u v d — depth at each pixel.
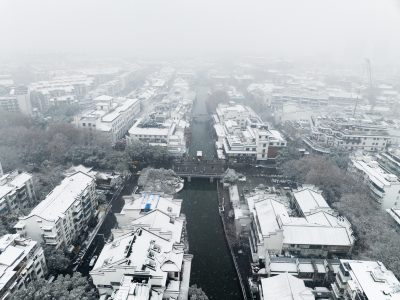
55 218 115.06
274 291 93.75
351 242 116.38
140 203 118.62
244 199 159.12
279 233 113.00
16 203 141.12
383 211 148.75
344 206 138.25
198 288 102.50
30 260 98.75
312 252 117.06
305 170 172.25
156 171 173.50
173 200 124.75
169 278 92.44
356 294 89.56
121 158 186.38
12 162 176.38
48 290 86.00
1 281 87.75
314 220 127.50
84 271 116.00
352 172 178.00
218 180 184.88
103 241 131.50
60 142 191.12
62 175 167.62
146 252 92.62
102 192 163.62
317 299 100.81
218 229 142.38
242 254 124.94
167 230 105.56
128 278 84.31
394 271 102.12
